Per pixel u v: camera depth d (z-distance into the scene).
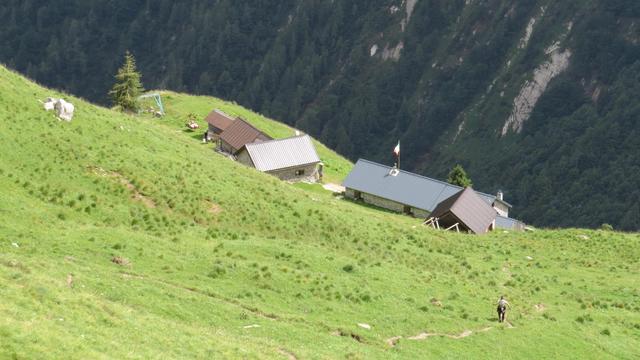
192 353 44.03
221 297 58.06
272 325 54.44
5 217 62.38
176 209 76.88
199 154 96.94
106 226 68.56
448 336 61.94
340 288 65.81
